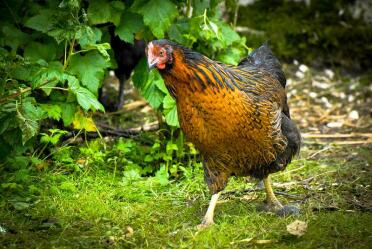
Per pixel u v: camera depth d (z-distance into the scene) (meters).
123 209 5.60
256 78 5.32
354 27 10.27
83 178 6.07
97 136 6.89
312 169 6.64
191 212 5.64
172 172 6.30
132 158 6.57
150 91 6.28
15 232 5.15
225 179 5.35
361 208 5.69
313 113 8.54
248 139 5.10
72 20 5.79
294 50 10.26
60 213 5.48
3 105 5.64
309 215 5.52
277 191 6.12
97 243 5.02
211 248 4.96
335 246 4.96
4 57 5.77
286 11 10.52
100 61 6.13
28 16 6.47
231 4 6.98
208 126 5.00
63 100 6.21
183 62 4.89
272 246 5.00
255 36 10.19
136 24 6.30
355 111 8.42
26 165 5.90
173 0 6.45
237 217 5.47
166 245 5.02
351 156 7.02
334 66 10.15
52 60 6.16
